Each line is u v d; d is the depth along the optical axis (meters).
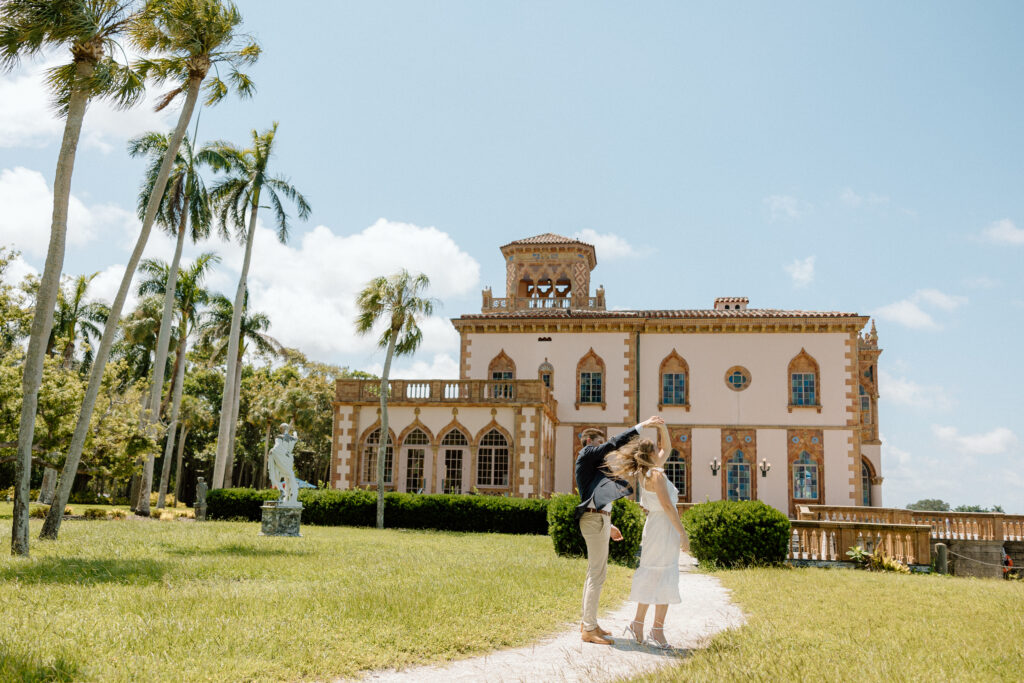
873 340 43.12
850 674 6.25
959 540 26.34
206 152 36.09
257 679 6.07
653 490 7.84
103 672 5.88
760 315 39.28
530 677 6.37
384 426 30.84
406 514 29.72
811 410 38.47
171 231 35.06
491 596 9.92
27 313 30.73
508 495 33.84
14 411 25.56
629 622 9.17
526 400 34.50
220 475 34.66
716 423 38.97
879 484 41.62
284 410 57.91
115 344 48.09
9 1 13.19
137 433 29.38
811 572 15.87
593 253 47.34
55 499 16.91
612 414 39.62
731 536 16.83
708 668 6.34
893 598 11.61
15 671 5.70
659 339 40.09
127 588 9.76
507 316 40.75
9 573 10.93
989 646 7.71
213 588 10.04
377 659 6.76
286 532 21.39
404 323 32.16
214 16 17.44
